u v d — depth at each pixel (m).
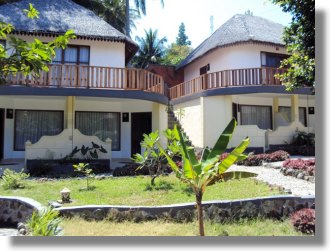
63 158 13.12
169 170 11.80
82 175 11.55
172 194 8.16
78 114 15.91
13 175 9.53
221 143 5.39
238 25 20.08
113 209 6.64
